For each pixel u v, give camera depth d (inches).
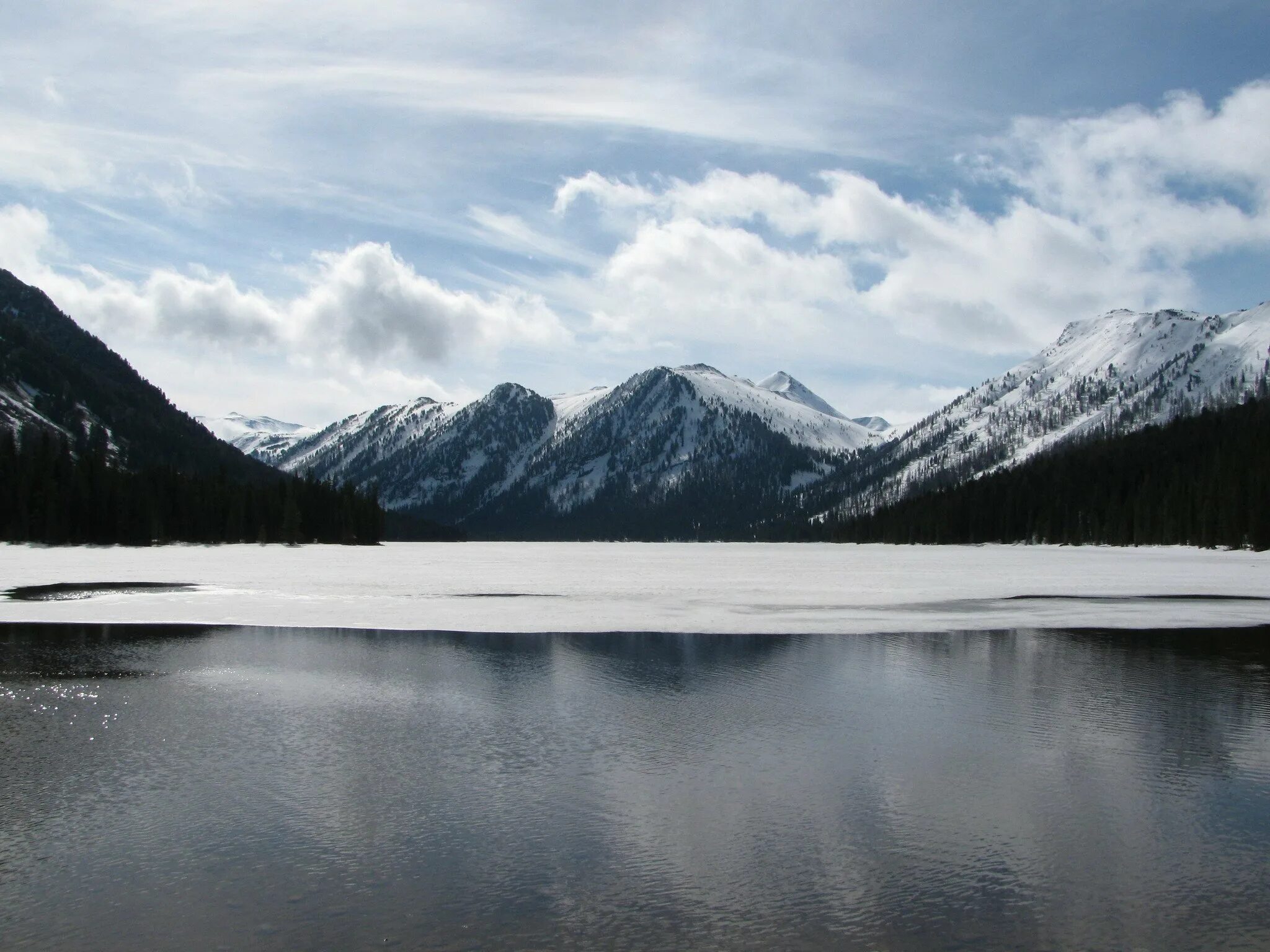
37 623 1428.4
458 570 2842.0
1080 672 1040.2
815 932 433.1
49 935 430.3
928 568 3147.1
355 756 706.2
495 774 660.7
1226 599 1886.1
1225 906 460.1
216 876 493.0
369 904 461.1
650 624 1439.5
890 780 649.0
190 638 1272.1
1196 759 700.0
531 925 439.2
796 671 1040.8
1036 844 535.8
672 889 477.1
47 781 645.9
